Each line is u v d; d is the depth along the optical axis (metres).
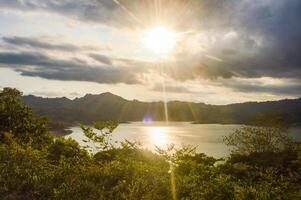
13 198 10.80
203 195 11.23
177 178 13.11
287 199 11.65
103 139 18.53
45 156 16.81
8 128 35.16
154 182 12.63
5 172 13.03
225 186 11.69
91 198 11.23
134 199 11.19
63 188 11.73
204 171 14.39
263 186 12.28
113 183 13.12
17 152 16.31
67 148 20.30
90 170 14.29
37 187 11.73
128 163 15.33
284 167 20.39
